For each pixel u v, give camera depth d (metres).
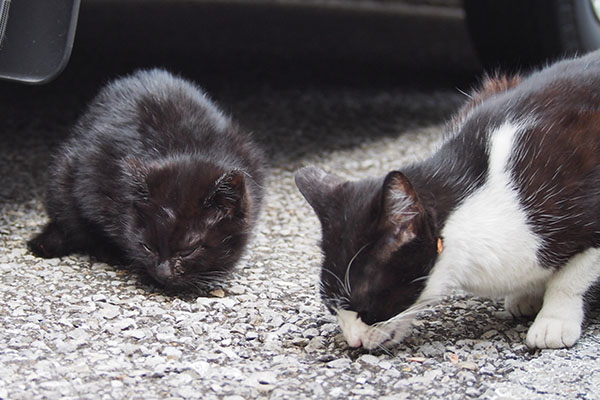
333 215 1.02
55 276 1.17
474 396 0.98
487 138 1.07
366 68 2.24
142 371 0.99
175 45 2.35
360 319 1.01
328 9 3.08
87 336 1.04
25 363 0.99
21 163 1.48
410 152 1.56
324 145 1.60
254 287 1.17
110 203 1.21
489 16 1.64
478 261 1.04
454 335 1.08
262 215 1.36
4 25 1.19
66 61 1.19
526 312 1.11
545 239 1.04
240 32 2.61
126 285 1.17
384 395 0.98
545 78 1.11
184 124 1.25
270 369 1.01
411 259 1.00
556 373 1.00
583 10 1.53
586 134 1.04
